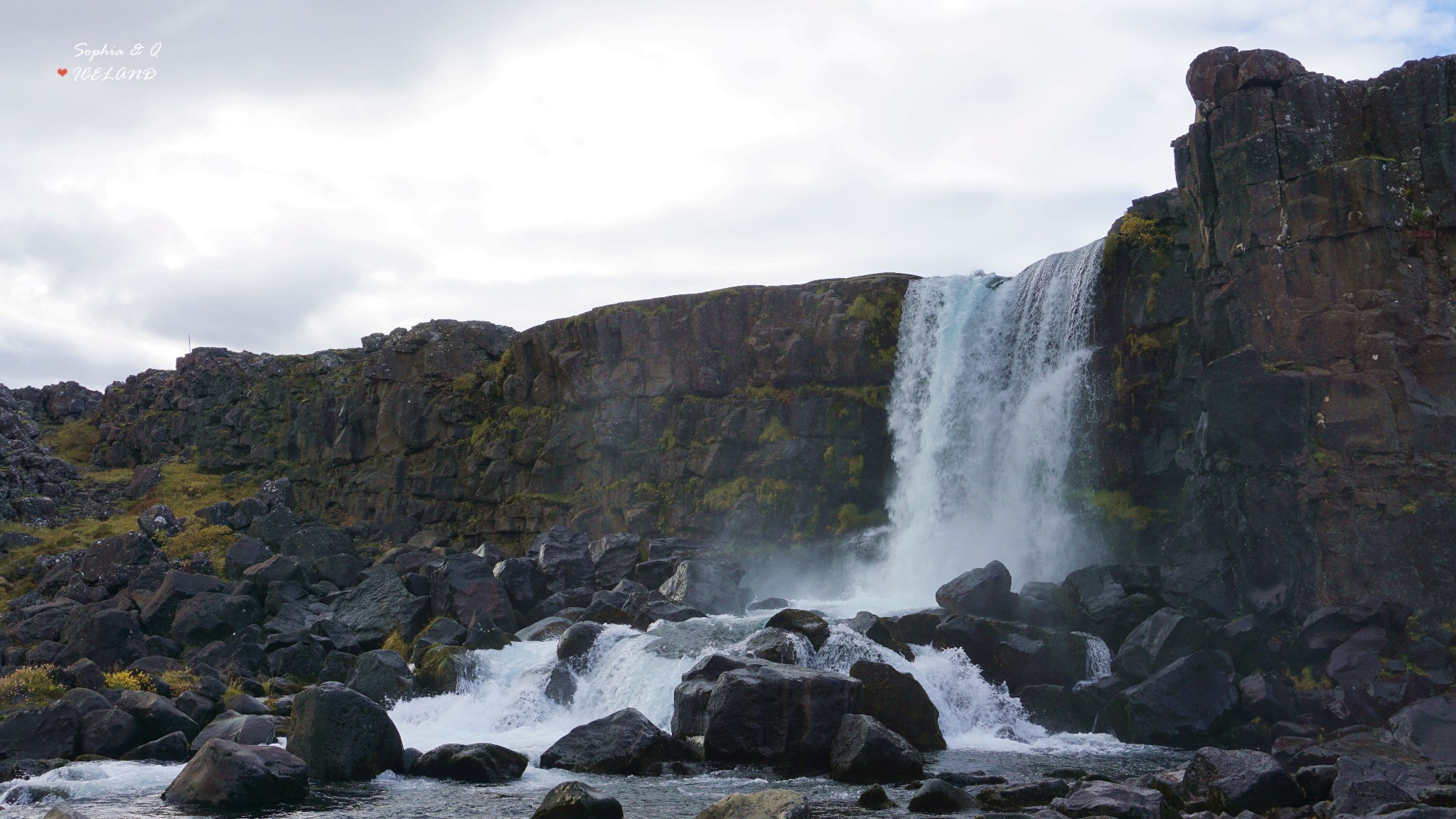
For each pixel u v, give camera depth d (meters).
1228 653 30.20
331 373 70.50
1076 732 30.16
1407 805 18.42
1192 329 36.56
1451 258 31.03
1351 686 27.95
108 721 26.73
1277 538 31.25
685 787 22.97
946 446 44.88
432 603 42.16
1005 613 33.97
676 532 51.03
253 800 21.52
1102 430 38.97
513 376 58.88
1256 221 33.16
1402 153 31.89
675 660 30.75
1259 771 20.03
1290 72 33.75
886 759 23.44
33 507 59.81
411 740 28.67
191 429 74.25
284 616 41.44
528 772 24.94
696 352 52.50
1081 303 40.19
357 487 63.91
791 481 49.03
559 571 44.28
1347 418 30.91
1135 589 34.53
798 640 30.09
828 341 49.03
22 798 22.47
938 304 47.03
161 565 44.62
